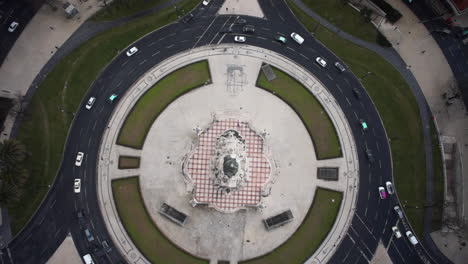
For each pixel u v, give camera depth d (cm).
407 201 9812
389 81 10356
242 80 10250
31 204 9412
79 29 10256
